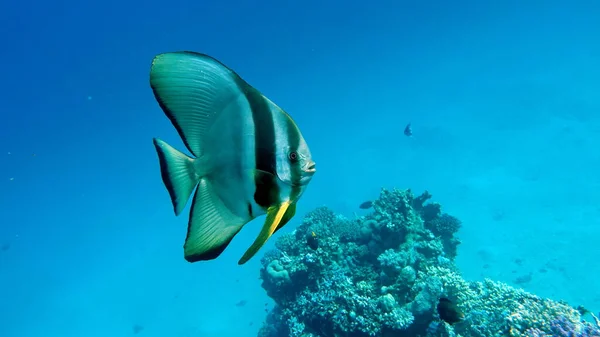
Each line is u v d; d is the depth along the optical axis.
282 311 11.15
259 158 1.23
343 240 11.62
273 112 1.25
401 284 8.98
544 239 18.17
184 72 1.20
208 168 1.22
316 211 13.76
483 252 18.50
